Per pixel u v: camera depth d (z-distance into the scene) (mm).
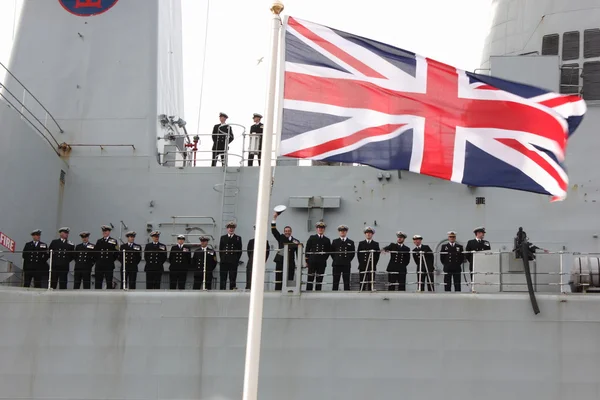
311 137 17594
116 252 20203
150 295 18625
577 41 23469
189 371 18250
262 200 14328
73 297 18750
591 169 21516
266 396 17891
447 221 21578
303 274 19609
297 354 18016
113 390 18312
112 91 24172
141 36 24641
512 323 17750
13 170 21406
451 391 17594
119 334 18531
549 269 18547
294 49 17953
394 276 20219
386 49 18062
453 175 17625
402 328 17938
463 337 17781
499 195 21594
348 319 18062
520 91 17891
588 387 17375
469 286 20391
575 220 21266
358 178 22094
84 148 23609
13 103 24297
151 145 23469
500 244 21266
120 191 22984
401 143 17672
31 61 24688
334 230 21812
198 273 21203
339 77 17922
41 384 18453
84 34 24766
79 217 22891
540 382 17469
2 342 18641
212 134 23109
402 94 17859
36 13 25062
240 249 20906
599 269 18406
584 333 17562
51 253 19438
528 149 17719
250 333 13688
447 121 17797
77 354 18516
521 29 24531
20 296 18797
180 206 22578
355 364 17875
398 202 21828
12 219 21266
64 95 24266
